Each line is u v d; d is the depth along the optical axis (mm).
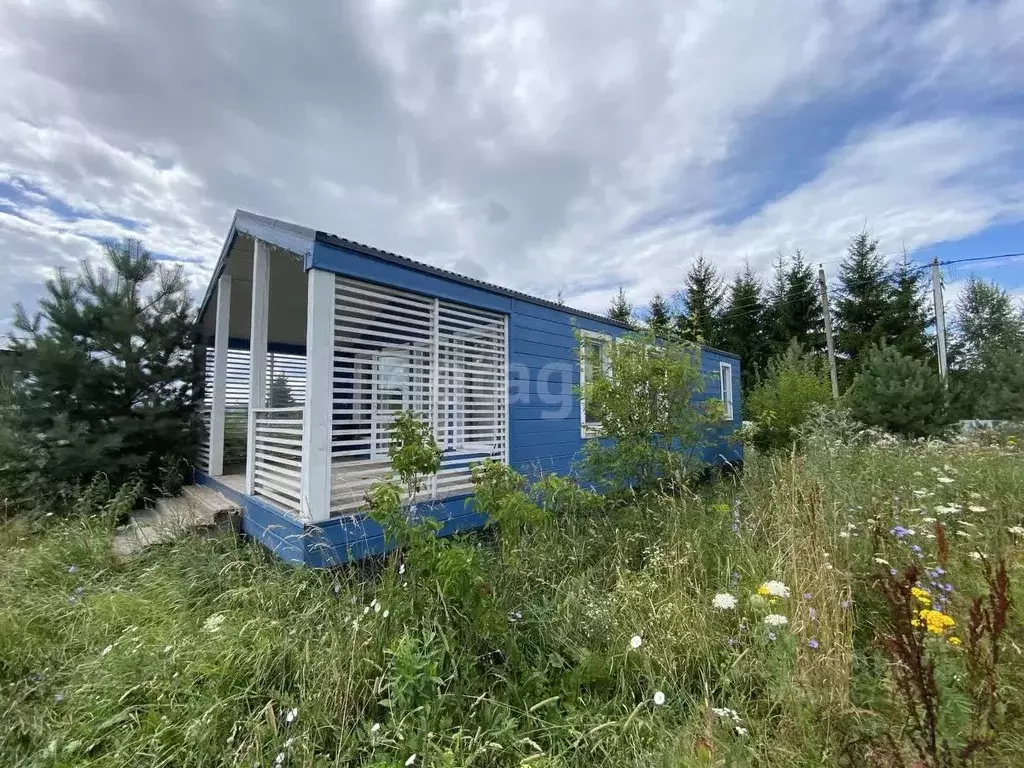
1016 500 3936
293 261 5402
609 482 4930
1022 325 17922
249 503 4469
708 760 1801
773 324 22375
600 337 5887
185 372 6535
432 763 1925
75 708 2277
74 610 3074
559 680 2516
